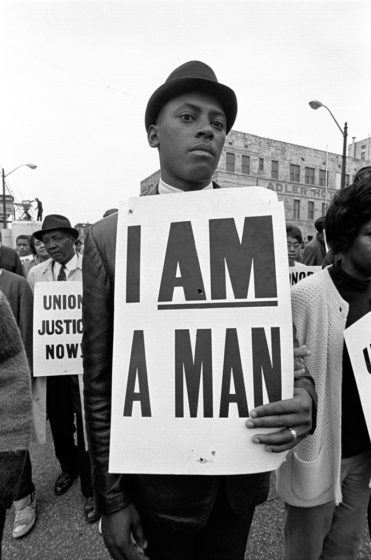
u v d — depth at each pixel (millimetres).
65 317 2186
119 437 862
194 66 978
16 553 1829
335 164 28875
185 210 895
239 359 845
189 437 844
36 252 4578
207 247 878
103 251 956
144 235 902
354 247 1094
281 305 846
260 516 2033
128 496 929
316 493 1208
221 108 1000
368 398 1106
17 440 968
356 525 1341
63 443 2359
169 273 881
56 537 1933
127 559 908
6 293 2145
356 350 1111
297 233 3980
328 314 1175
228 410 839
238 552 1063
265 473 1022
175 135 969
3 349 995
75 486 2406
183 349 859
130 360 871
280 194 26531
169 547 1003
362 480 1293
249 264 863
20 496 1957
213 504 939
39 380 2232
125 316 885
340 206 1104
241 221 876
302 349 947
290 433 830
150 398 859
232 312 856
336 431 1177
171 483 924
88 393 939
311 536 1300
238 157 24844
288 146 26703
